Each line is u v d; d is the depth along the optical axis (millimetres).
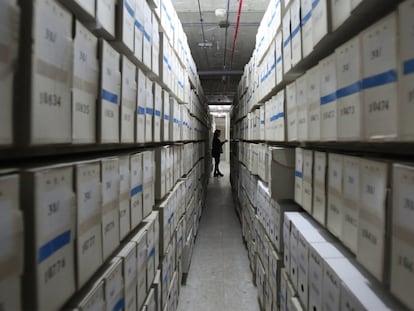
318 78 1025
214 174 9758
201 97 5133
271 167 1615
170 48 1843
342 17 815
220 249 3424
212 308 2217
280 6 1555
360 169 765
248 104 3420
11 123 487
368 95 680
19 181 516
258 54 2469
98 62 788
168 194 1973
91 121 750
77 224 681
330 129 907
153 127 1446
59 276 607
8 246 474
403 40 550
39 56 529
